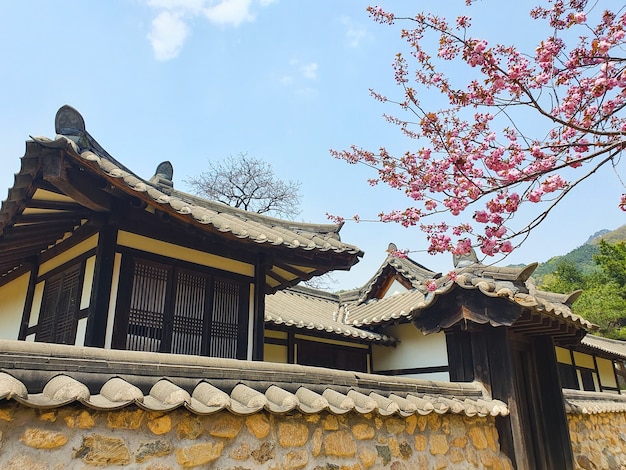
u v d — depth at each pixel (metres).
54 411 2.27
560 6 3.63
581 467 6.40
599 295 26.52
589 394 8.12
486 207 3.65
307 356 10.20
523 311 4.85
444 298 5.41
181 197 6.21
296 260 5.94
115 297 4.67
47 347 2.38
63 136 3.86
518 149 3.71
